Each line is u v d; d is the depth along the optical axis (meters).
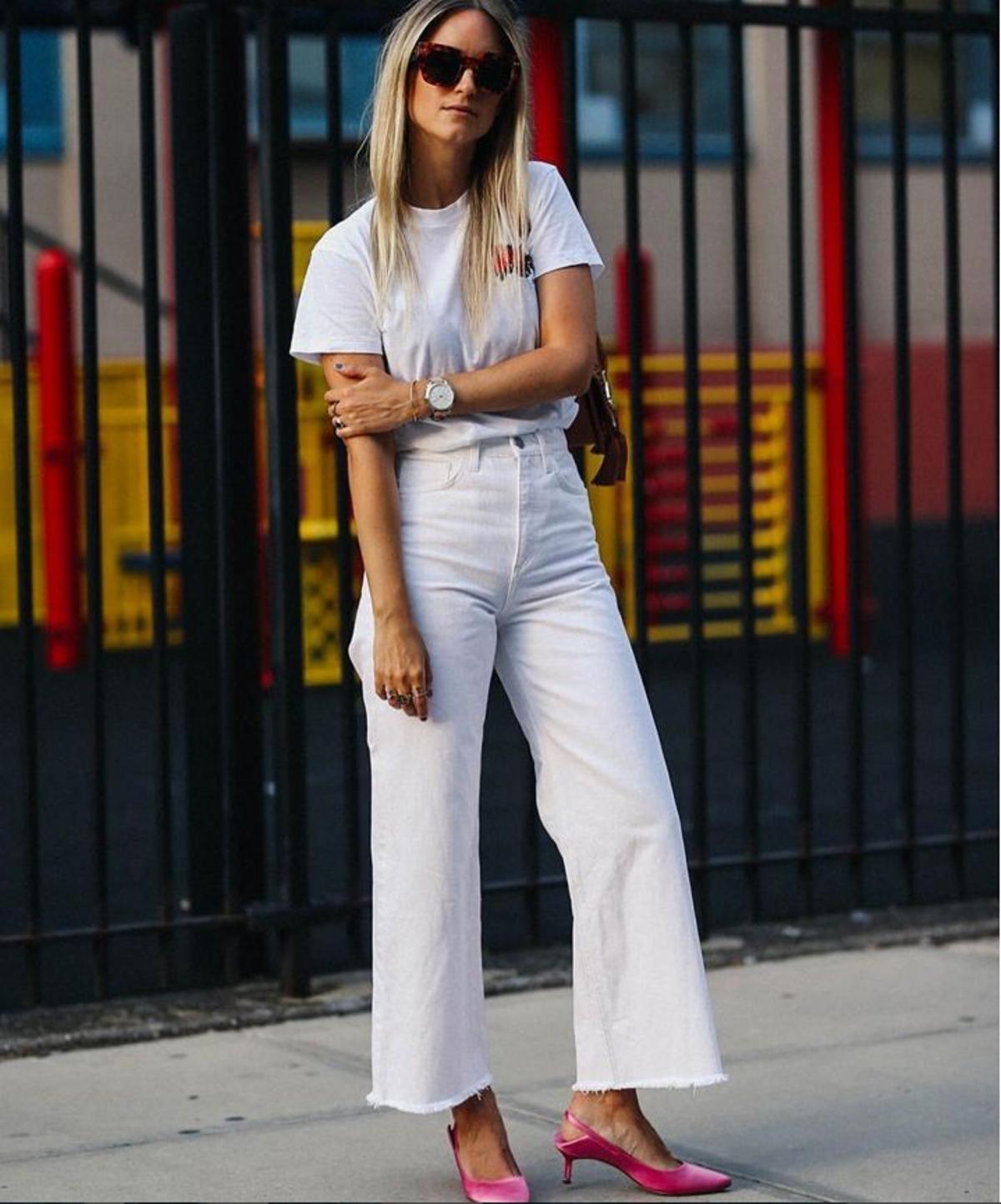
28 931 5.18
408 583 3.78
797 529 6.09
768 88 17.91
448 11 3.71
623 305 12.05
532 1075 4.74
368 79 16.84
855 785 6.14
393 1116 4.43
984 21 6.12
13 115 5.09
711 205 17.98
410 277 3.76
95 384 5.20
